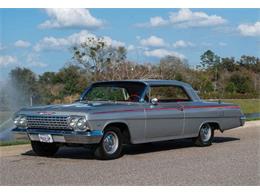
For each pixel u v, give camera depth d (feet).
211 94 131.64
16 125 34.19
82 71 80.53
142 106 34.53
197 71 133.59
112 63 78.79
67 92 79.05
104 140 32.19
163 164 30.60
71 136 31.12
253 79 176.86
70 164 30.71
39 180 25.52
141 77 77.66
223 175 26.78
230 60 187.93
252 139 45.57
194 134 38.88
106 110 31.96
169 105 36.47
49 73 81.20
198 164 30.53
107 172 27.76
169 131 36.52
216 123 40.78
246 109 116.16
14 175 26.94
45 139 32.42
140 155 34.83
